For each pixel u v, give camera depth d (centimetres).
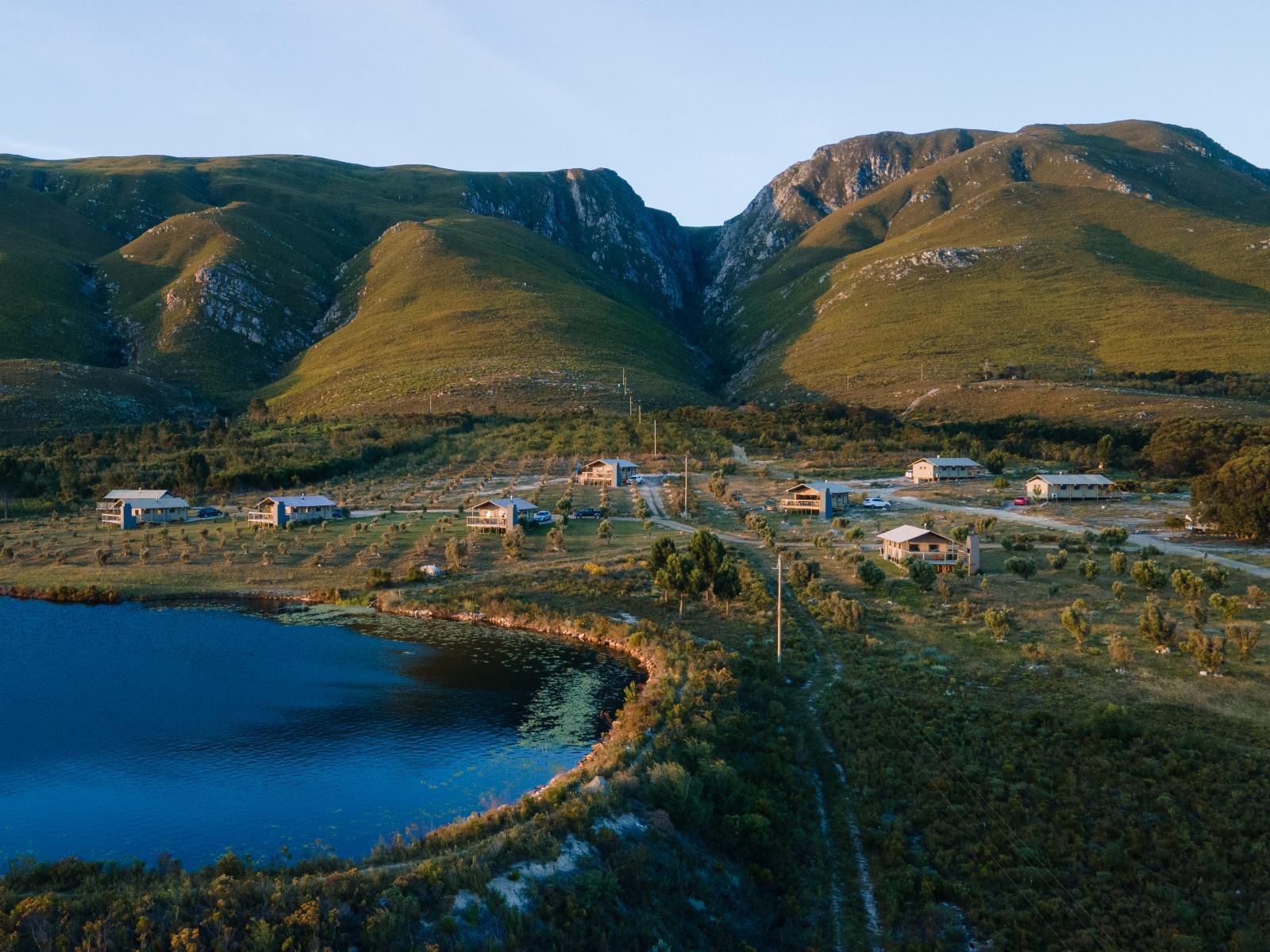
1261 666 5509
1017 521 11375
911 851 3709
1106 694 5128
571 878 3052
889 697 5244
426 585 8944
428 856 3200
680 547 9775
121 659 6919
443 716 5662
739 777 4178
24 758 4938
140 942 2492
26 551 10531
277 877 3017
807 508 12362
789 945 3156
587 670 6612
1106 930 3169
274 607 8606
